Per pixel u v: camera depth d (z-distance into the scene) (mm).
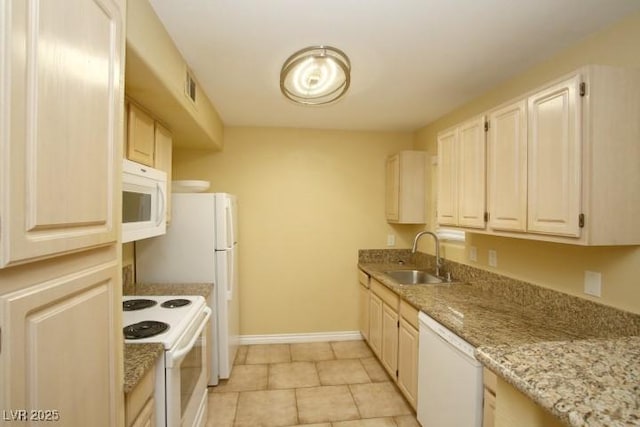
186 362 1600
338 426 2018
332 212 3367
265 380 2559
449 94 2324
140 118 1777
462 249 2521
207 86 2199
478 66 1871
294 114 2842
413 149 3465
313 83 1723
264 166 3266
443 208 2238
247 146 3244
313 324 3354
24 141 568
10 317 559
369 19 1414
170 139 2289
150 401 1255
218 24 1453
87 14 754
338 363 2857
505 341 1331
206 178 3191
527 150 1471
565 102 1277
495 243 2125
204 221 2418
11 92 538
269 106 2627
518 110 1529
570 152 1256
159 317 1625
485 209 1780
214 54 1738
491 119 1730
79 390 756
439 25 1453
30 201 580
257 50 1695
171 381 1315
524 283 1839
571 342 921
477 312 1718
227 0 1282
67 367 712
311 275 3346
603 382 699
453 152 2107
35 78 590
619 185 1236
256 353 3047
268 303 3295
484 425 1312
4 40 523
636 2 1261
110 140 870
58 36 651
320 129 3336
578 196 1225
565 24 1429
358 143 3396
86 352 787
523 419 779
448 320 1589
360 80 2078
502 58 1768
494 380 1260
